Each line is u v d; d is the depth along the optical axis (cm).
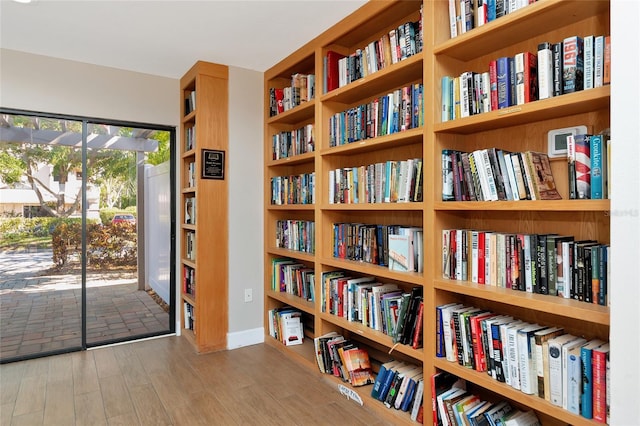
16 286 319
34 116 320
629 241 120
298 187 323
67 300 337
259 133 364
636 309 119
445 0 204
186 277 379
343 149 265
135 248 370
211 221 337
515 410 190
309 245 314
